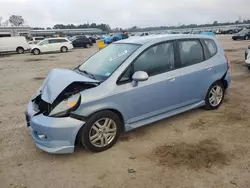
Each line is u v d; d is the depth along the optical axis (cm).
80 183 299
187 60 449
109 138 371
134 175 309
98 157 352
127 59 381
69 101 333
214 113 498
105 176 309
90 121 344
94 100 341
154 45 409
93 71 411
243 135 403
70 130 330
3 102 644
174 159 339
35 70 1262
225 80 514
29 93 739
